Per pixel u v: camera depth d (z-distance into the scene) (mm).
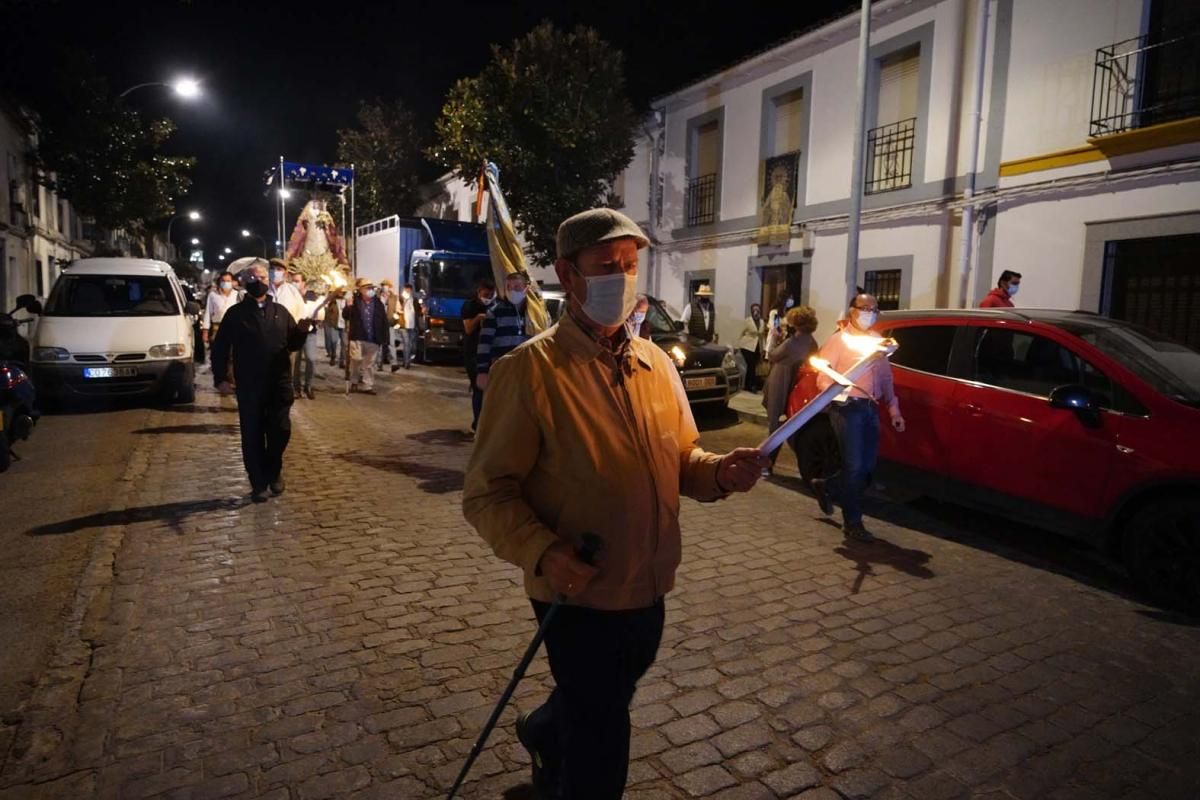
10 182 19609
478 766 2713
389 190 28094
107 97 20250
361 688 3225
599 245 1772
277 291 10719
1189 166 8367
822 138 13359
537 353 1824
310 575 4465
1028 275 10133
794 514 6062
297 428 9102
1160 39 8719
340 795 2545
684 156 16875
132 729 2898
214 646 3574
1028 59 10039
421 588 4305
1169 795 2654
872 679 3414
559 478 1804
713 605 4207
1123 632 3973
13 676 3309
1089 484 4734
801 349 7074
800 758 2818
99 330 9922
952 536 5551
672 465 1937
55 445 7980
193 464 7129
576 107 14664
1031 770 2777
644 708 3141
